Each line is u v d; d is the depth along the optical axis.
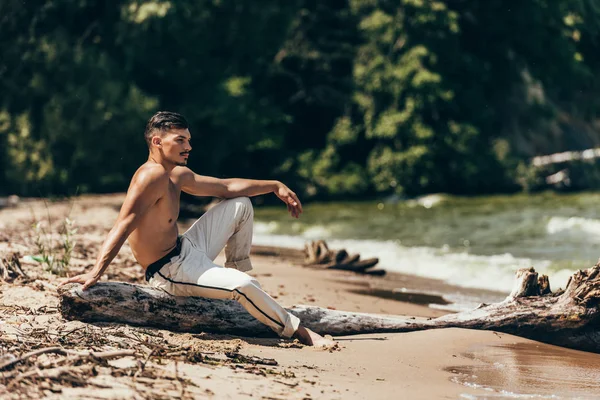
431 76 29.36
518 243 16.66
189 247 6.35
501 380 5.75
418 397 5.13
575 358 6.57
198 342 6.07
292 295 9.54
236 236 6.70
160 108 27.84
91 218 17.69
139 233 6.21
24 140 26.70
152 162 6.26
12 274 7.97
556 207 23.66
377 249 16.28
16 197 25.75
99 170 26.75
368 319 7.04
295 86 32.41
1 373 4.52
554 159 31.20
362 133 31.69
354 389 5.16
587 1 31.58
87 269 8.88
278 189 6.79
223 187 6.62
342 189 29.95
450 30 30.39
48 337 5.57
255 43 28.53
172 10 25.95
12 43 26.36
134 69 27.67
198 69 27.59
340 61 32.41
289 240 17.88
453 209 24.50
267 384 4.98
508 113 32.81
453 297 10.50
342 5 33.06
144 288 6.35
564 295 7.20
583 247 15.59
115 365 4.96
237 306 6.47
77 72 26.19
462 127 30.41
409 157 29.59
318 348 6.31
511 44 32.44
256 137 29.09
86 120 25.91
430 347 6.64
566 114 32.94
